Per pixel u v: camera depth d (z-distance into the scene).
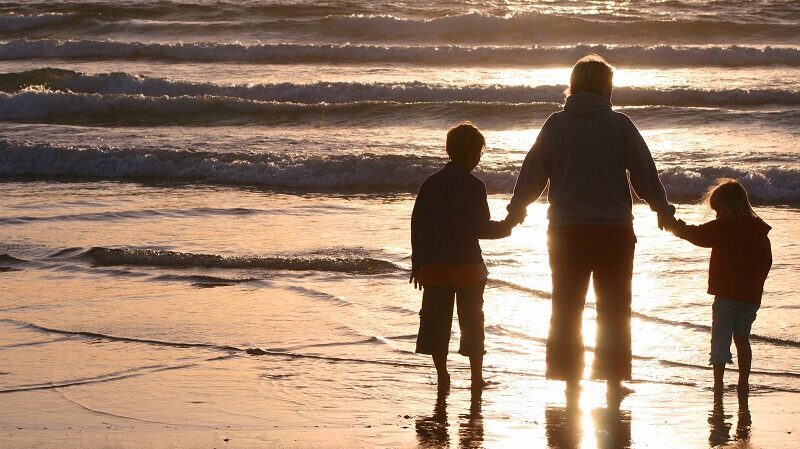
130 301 21.89
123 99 55.59
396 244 27.62
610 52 74.62
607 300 15.27
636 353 17.92
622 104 58.53
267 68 73.19
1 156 42.78
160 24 93.25
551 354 15.49
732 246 15.97
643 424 14.41
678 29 86.44
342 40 87.06
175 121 53.84
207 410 14.98
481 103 53.75
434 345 16.03
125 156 42.50
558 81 65.81
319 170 39.91
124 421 14.45
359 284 23.27
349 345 18.55
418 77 68.19
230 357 17.83
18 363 17.42
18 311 21.11
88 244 27.80
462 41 85.56
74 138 48.31
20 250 27.14
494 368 17.17
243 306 21.39
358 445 13.47
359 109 53.66
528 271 24.14
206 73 71.00
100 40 88.50
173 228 30.05
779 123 48.94
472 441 13.68
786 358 17.55
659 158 41.38
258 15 98.56
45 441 13.52
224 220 31.33
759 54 73.19
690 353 17.89
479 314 16.08
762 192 35.72
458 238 15.91
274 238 28.53
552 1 108.44
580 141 14.91
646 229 29.31
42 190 37.81
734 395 15.74
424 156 40.84
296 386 16.22
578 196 14.98
